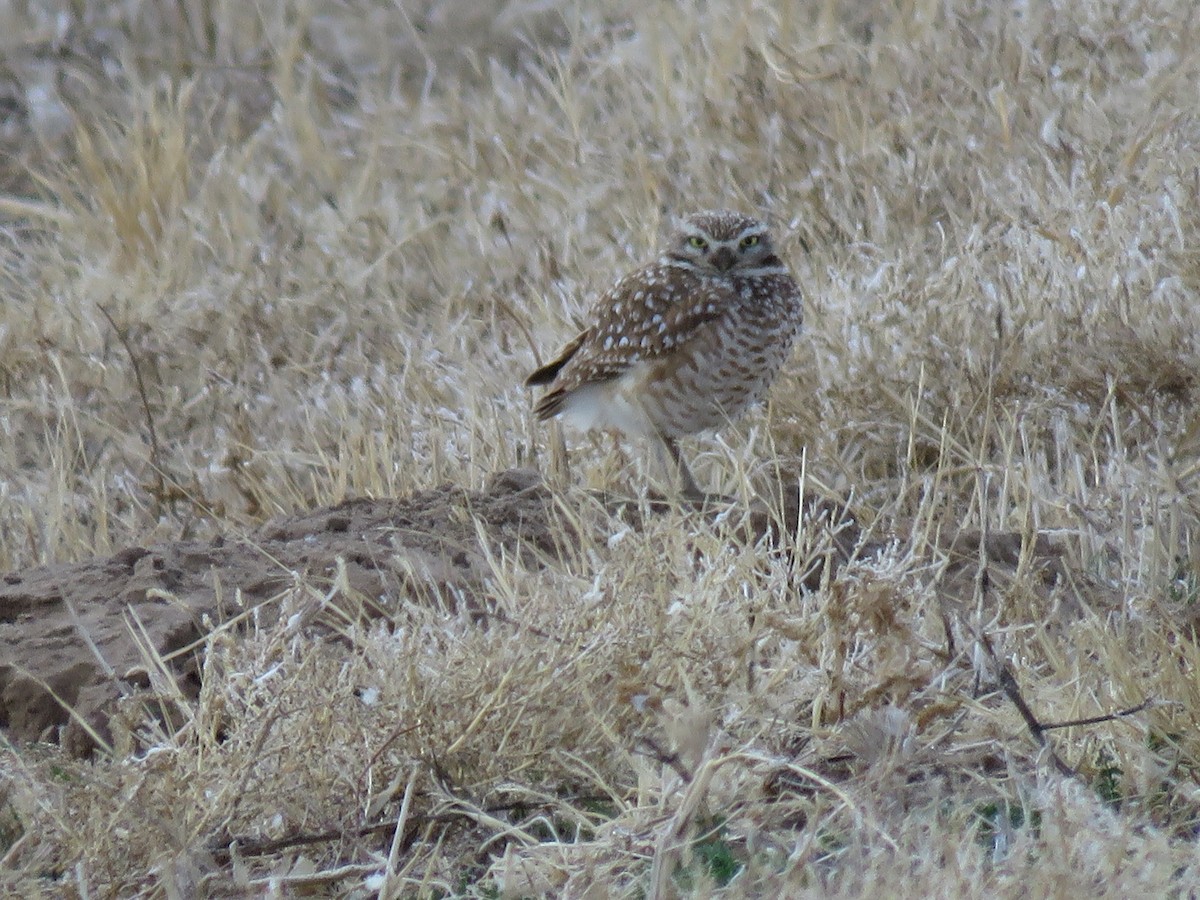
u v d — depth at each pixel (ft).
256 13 69.41
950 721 25.20
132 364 47.14
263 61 66.39
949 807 23.45
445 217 54.70
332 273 53.01
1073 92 50.26
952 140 50.16
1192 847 22.16
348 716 24.34
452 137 59.77
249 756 23.45
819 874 21.79
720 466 38.52
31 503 41.78
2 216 62.54
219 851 23.24
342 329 49.93
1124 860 20.90
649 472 37.86
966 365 37.37
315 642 24.79
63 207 60.08
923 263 43.60
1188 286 39.45
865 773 23.25
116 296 52.39
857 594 24.77
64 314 51.67
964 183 47.60
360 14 69.56
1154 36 53.31
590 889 21.25
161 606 29.68
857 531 33.19
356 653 25.63
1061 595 29.25
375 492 38.70
